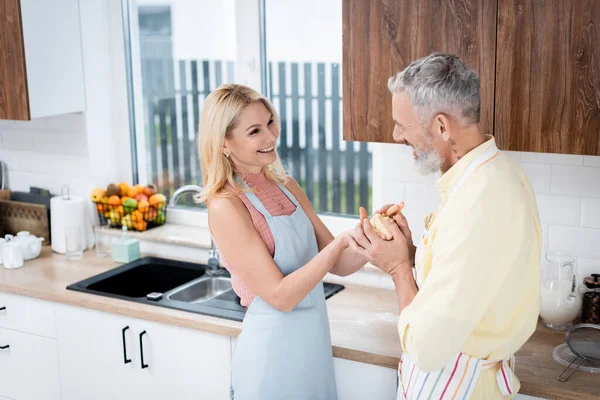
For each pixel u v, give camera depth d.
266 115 2.35
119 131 3.63
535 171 2.72
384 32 2.48
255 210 2.39
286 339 2.40
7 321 3.20
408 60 2.46
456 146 1.96
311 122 3.29
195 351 2.78
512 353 2.07
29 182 3.72
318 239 2.63
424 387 2.10
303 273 2.26
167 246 3.46
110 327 2.94
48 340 3.12
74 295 2.98
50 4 3.25
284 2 3.23
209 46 3.43
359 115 2.58
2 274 3.25
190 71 3.50
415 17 2.42
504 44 2.32
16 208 3.66
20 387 3.26
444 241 1.92
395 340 2.57
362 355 2.49
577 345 2.37
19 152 3.71
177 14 3.46
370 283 3.06
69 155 3.58
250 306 2.46
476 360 2.04
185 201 3.66
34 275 3.23
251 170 2.43
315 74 3.23
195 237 3.42
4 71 3.19
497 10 2.31
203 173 2.42
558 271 2.60
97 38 3.50
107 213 3.52
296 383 2.42
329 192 3.31
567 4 2.21
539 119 2.32
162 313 2.79
